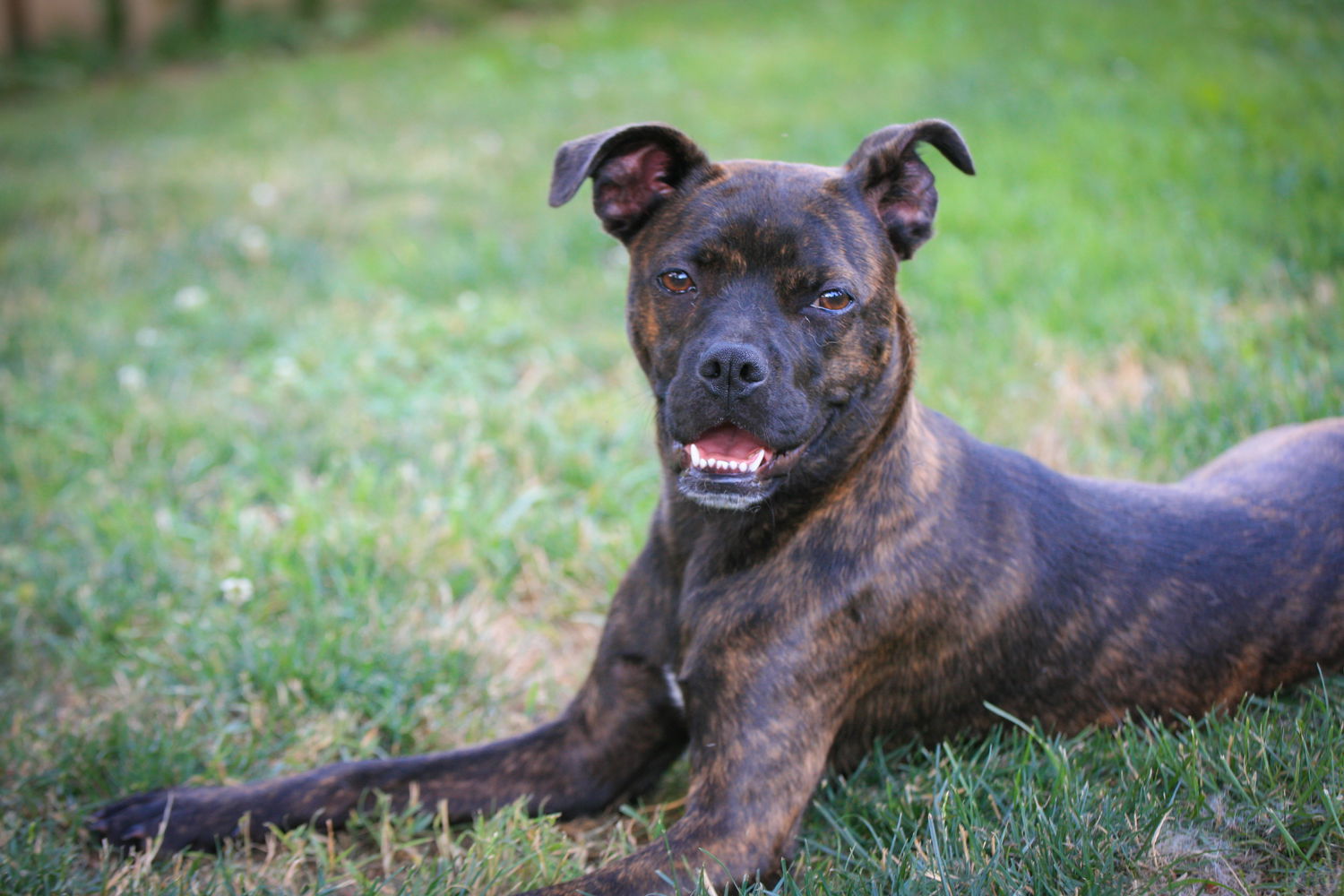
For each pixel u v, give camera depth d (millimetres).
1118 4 14383
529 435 5980
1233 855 3148
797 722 3414
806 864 3387
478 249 8469
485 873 3398
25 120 13945
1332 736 3443
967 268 7328
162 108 14055
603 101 12453
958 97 10875
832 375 3447
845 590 3455
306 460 5949
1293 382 5484
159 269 8539
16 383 6770
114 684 4445
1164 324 6398
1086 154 9094
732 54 14094
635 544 5070
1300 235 7125
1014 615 3639
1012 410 5828
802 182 3523
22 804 3775
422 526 5285
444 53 15977
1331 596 3805
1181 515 3871
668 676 3688
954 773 3473
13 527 5418
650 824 3725
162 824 3605
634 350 3789
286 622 4742
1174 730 3781
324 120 12820
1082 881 3047
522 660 4629
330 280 8094
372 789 3703
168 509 5543
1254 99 9750
